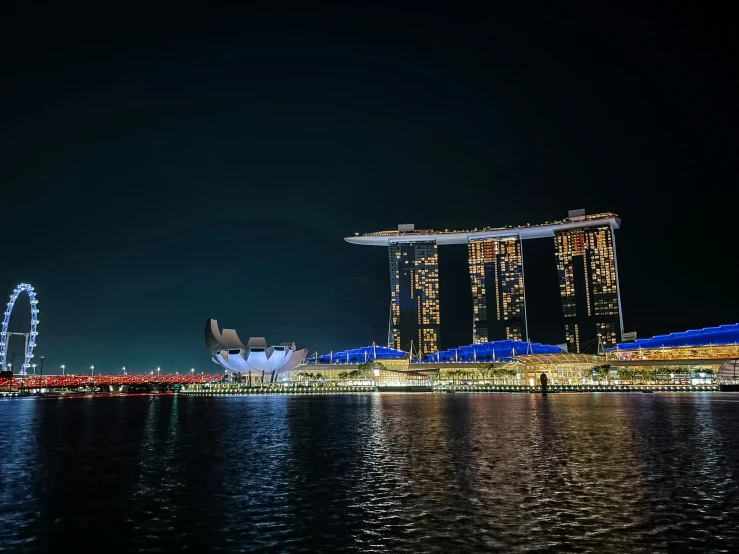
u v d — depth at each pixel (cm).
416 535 2277
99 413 10881
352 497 2942
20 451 4912
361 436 5797
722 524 2370
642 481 3244
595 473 3497
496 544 2153
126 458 4444
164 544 2223
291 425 7350
